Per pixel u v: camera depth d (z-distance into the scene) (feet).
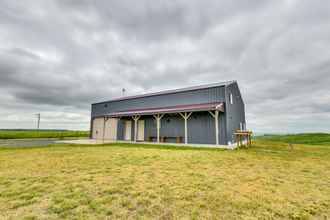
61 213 7.41
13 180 12.14
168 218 7.08
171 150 28.86
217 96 39.42
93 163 17.99
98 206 8.13
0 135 69.82
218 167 16.49
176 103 45.70
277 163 18.80
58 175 13.46
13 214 7.29
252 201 8.86
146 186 11.00
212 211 7.73
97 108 64.54
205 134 38.55
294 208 8.16
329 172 15.08
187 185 11.25
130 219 6.97
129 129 53.11
